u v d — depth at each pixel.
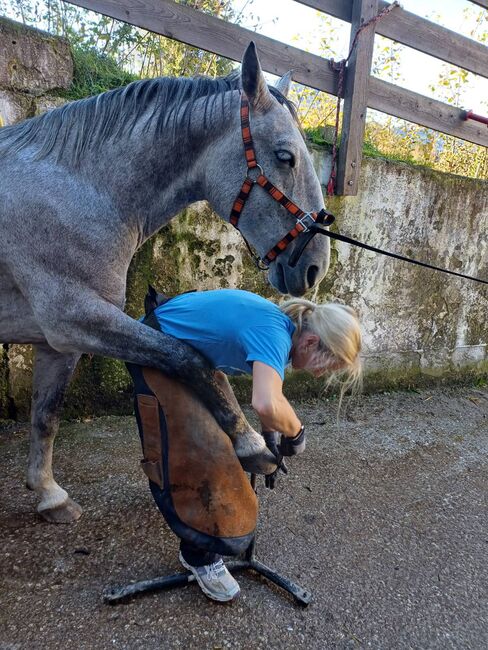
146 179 1.50
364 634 1.41
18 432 2.46
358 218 3.19
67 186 1.41
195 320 1.39
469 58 3.37
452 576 1.73
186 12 2.48
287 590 1.50
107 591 1.47
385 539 1.89
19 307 1.55
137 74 3.18
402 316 3.54
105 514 1.84
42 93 2.40
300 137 1.49
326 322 1.33
